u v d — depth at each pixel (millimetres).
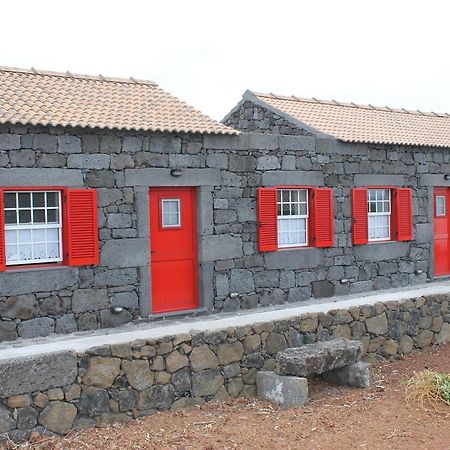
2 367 5930
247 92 13812
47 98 9828
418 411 6891
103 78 11461
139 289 9672
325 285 12016
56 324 8898
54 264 9023
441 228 14367
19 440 5980
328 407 7078
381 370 8648
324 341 8133
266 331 7832
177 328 7477
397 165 13195
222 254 10578
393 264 13188
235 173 10727
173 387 6980
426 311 9773
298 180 11555
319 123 13016
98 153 9258
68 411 6270
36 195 8906
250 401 7324
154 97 11281
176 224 10297
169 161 9930
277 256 11273
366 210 12602
